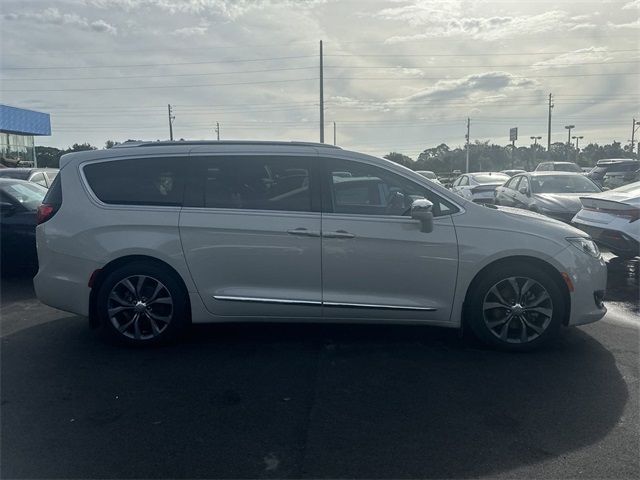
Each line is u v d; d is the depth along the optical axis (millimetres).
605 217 8336
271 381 4320
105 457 3268
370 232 4855
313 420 3691
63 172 5176
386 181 5031
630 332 5523
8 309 6484
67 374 4477
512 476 3068
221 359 4789
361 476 3068
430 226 4824
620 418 3707
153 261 5000
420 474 3086
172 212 4961
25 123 38531
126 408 3879
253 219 4914
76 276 5016
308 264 4898
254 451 3320
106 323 5023
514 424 3633
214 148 5129
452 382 4285
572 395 4055
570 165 23016
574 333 5480
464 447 3354
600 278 4992
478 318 4914
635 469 3131
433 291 4914
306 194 4980
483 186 16547
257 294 4949
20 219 8102
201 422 3674
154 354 4922
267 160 5062
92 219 4988
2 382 4324
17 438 3484
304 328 5625
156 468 3154
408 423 3648
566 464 3180
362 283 4918
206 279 4961
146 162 5129
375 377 4387
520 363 4672
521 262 4902
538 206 11648
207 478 3059
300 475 3076
